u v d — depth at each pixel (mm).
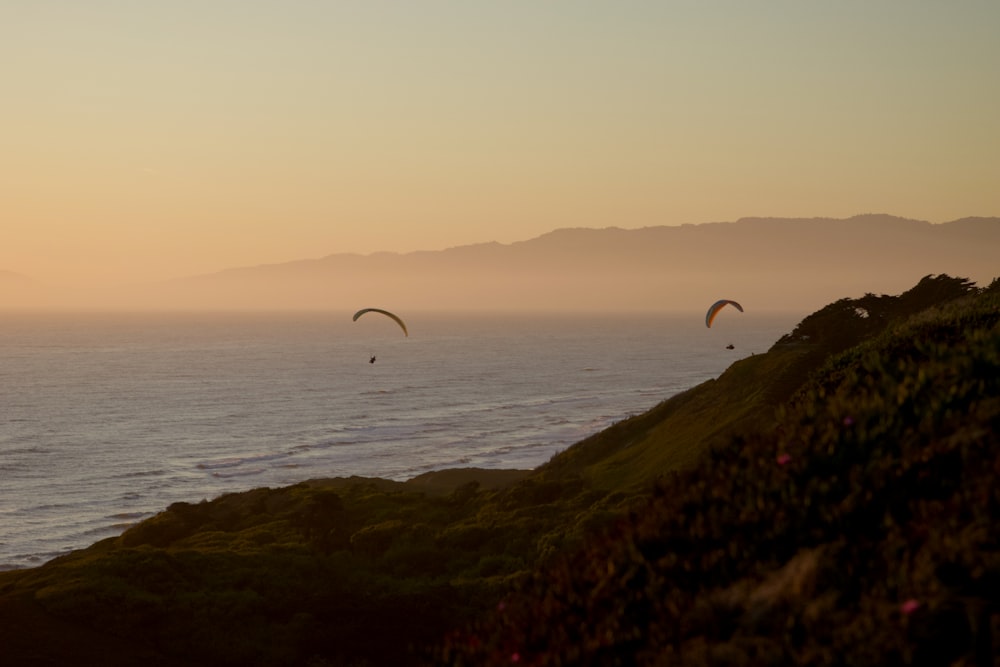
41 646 29203
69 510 120562
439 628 29891
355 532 50062
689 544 9180
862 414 10211
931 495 8570
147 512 118875
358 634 29391
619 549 9508
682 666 7562
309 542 47469
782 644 7398
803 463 9500
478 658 9117
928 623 6984
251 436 180250
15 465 151875
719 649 7520
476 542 45812
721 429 59562
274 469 145250
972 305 21297
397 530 47812
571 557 10258
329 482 79500
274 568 39281
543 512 50781
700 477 10391
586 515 44656
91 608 32094
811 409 10984
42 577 39031
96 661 28219
